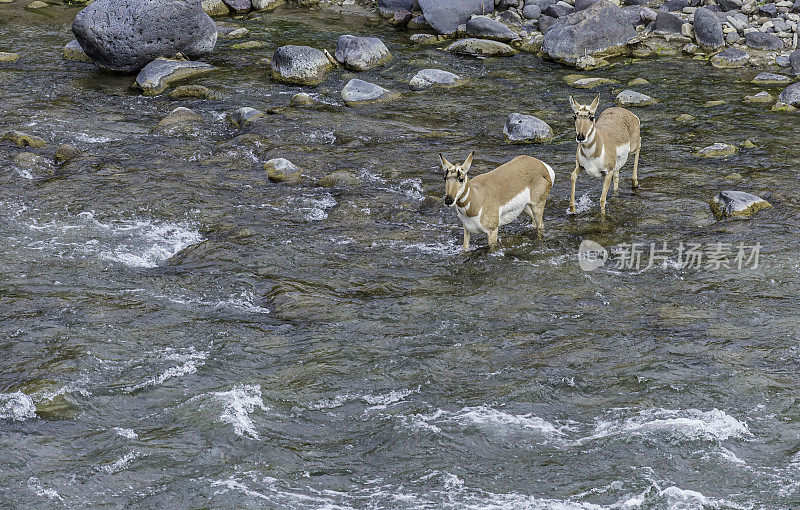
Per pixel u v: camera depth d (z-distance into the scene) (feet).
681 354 47.98
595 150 65.77
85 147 87.51
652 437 40.65
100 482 37.99
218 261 61.52
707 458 39.19
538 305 54.65
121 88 109.70
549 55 119.44
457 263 61.11
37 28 136.87
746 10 124.98
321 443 41.19
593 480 38.01
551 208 70.95
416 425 41.98
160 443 40.83
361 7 152.76
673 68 114.32
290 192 75.97
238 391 44.98
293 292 55.88
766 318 52.06
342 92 104.27
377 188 76.33
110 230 67.62
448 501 36.78
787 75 108.78
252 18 145.79
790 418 42.06
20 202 72.49
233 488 37.58
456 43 124.36
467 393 44.86
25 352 48.47
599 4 120.78
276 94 106.63
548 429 41.83
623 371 46.47
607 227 66.59
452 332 51.29
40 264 61.16
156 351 49.06
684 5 128.77
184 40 117.80
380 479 38.52
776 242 62.64
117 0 113.70
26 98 103.19
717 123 92.48
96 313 53.21
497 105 101.86
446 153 85.25
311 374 46.85
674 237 64.54
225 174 80.23
